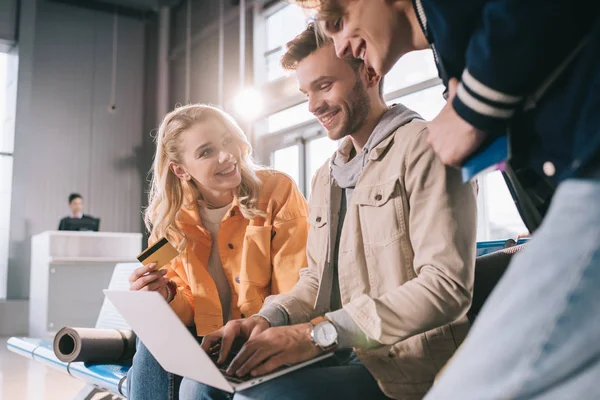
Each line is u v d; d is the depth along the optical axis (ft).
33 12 30.14
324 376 3.49
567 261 1.77
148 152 32.78
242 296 5.36
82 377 6.82
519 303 1.84
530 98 2.25
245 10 26.66
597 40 1.98
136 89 33.35
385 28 2.89
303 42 3.96
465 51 2.48
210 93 28.99
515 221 15.67
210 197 5.75
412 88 18.81
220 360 3.63
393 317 3.17
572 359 1.74
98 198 31.50
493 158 2.39
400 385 3.49
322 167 4.50
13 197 28.89
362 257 3.75
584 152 1.87
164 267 5.75
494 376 1.84
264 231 5.46
